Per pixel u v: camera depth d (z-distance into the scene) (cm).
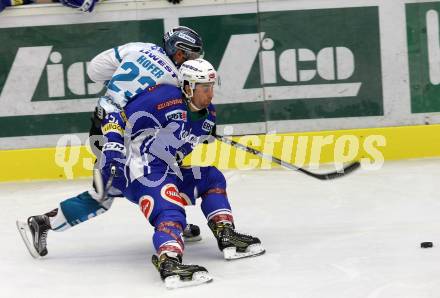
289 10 1691
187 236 1145
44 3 1683
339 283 909
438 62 1716
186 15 1678
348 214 1277
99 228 1252
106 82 1170
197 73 983
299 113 1705
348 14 1705
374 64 1712
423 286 880
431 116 1714
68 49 1667
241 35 1689
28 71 1666
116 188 1023
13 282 978
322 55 1705
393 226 1182
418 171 1572
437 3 1709
